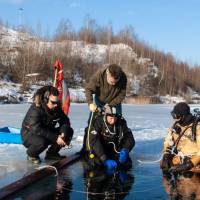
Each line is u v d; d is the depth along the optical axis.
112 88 5.08
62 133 4.53
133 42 38.53
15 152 5.07
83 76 29.09
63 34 34.75
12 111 12.34
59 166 4.37
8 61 25.05
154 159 5.09
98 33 38.31
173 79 36.75
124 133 4.79
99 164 4.54
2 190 3.38
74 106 16.86
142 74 33.50
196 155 4.29
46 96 4.52
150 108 17.77
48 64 26.36
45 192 3.47
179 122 4.48
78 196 3.38
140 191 3.54
